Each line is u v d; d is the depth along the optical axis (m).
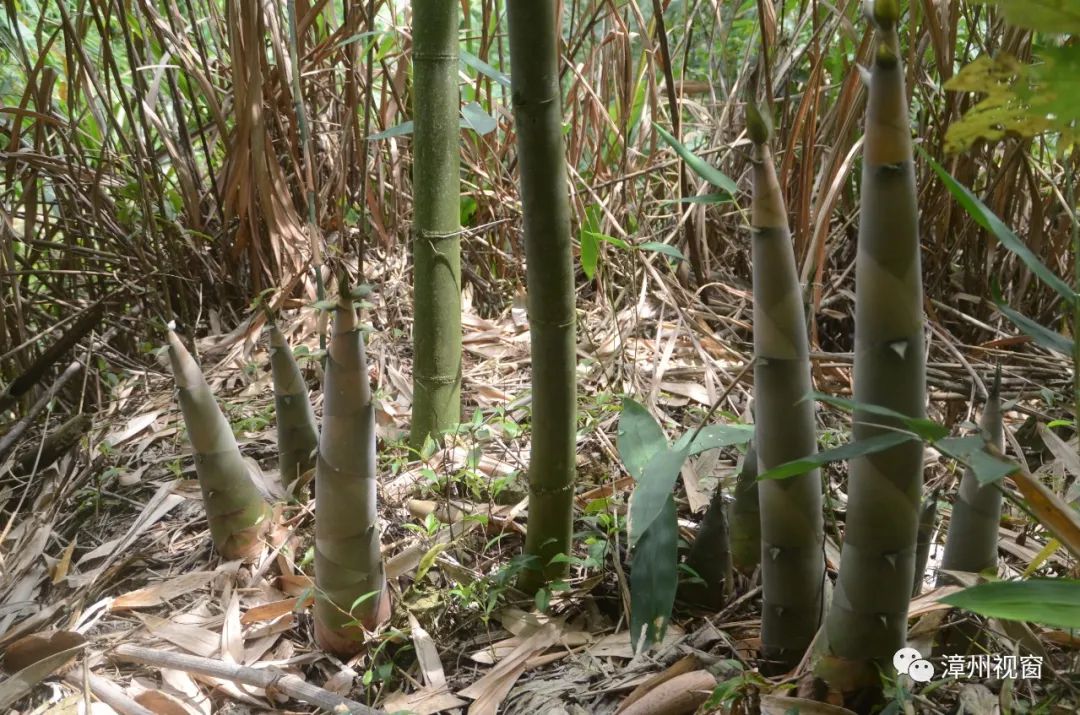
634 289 2.25
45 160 2.28
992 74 0.57
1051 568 1.37
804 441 1.04
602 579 1.44
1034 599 0.69
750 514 1.36
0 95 2.61
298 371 1.68
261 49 2.23
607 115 2.34
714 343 2.20
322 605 1.31
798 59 2.25
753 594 1.35
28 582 1.65
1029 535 1.47
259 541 1.58
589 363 2.08
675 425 1.87
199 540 1.68
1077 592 0.69
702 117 2.60
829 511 1.42
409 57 2.39
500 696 1.24
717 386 2.04
